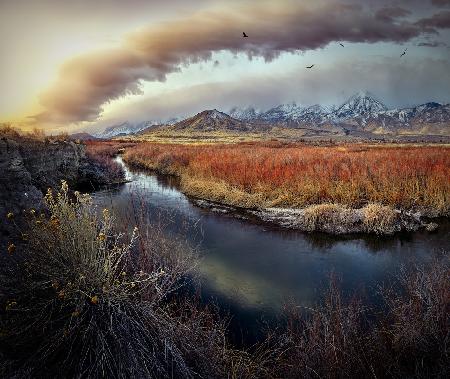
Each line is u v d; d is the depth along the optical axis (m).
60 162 21.02
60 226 4.86
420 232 14.72
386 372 4.77
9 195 8.05
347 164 24.27
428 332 5.14
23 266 4.75
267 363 5.80
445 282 5.79
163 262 7.23
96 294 4.43
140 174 34.12
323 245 13.37
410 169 20.78
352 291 9.19
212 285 9.32
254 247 12.96
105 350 4.02
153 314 4.66
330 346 5.00
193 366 4.72
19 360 3.95
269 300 8.74
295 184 20.45
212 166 26.38
